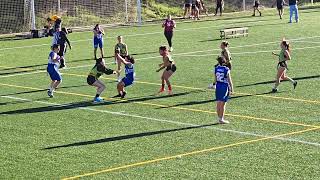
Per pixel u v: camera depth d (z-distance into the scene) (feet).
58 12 155.43
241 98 67.67
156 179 41.55
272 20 157.99
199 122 57.52
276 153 46.96
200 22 158.92
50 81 82.64
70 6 161.99
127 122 58.29
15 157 47.80
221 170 43.19
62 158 47.16
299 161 44.80
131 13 171.73
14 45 124.88
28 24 149.79
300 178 41.06
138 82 79.00
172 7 183.93
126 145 50.31
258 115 59.62
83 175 42.88
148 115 60.95
